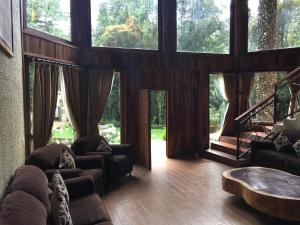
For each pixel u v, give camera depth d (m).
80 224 2.65
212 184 5.20
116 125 7.11
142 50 7.11
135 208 4.15
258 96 7.69
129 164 5.65
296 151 5.20
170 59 7.36
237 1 7.63
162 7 7.24
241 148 6.89
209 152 7.28
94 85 6.64
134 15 7.01
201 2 7.61
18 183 2.45
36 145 5.22
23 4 4.89
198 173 5.93
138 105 6.91
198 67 7.58
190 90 7.58
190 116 7.63
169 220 3.76
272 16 7.37
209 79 7.71
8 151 2.80
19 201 2.07
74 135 6.36
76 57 6.32
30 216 1.92
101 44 6.71
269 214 3.57
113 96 7.05
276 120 6.74
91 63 6.58
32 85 5.15
